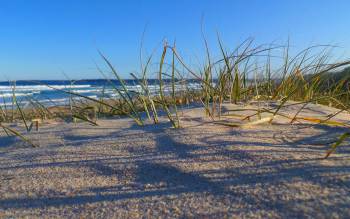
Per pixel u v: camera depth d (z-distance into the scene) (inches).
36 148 71.5
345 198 36.6
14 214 41.2
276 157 50.8
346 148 54.9
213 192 41.6
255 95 130.0
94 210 40.4
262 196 39.0
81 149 64.4
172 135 68.3
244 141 60.8
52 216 39.9
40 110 142.0
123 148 62.6
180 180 46.1
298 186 40.4
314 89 131.6
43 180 50.5
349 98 129.8
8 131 95.5
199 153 55.7
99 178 49.5
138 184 46.3
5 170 56.2
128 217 38.0
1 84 1086.4
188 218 36.5
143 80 96.0
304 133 67.2
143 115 108.3
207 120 85.0
